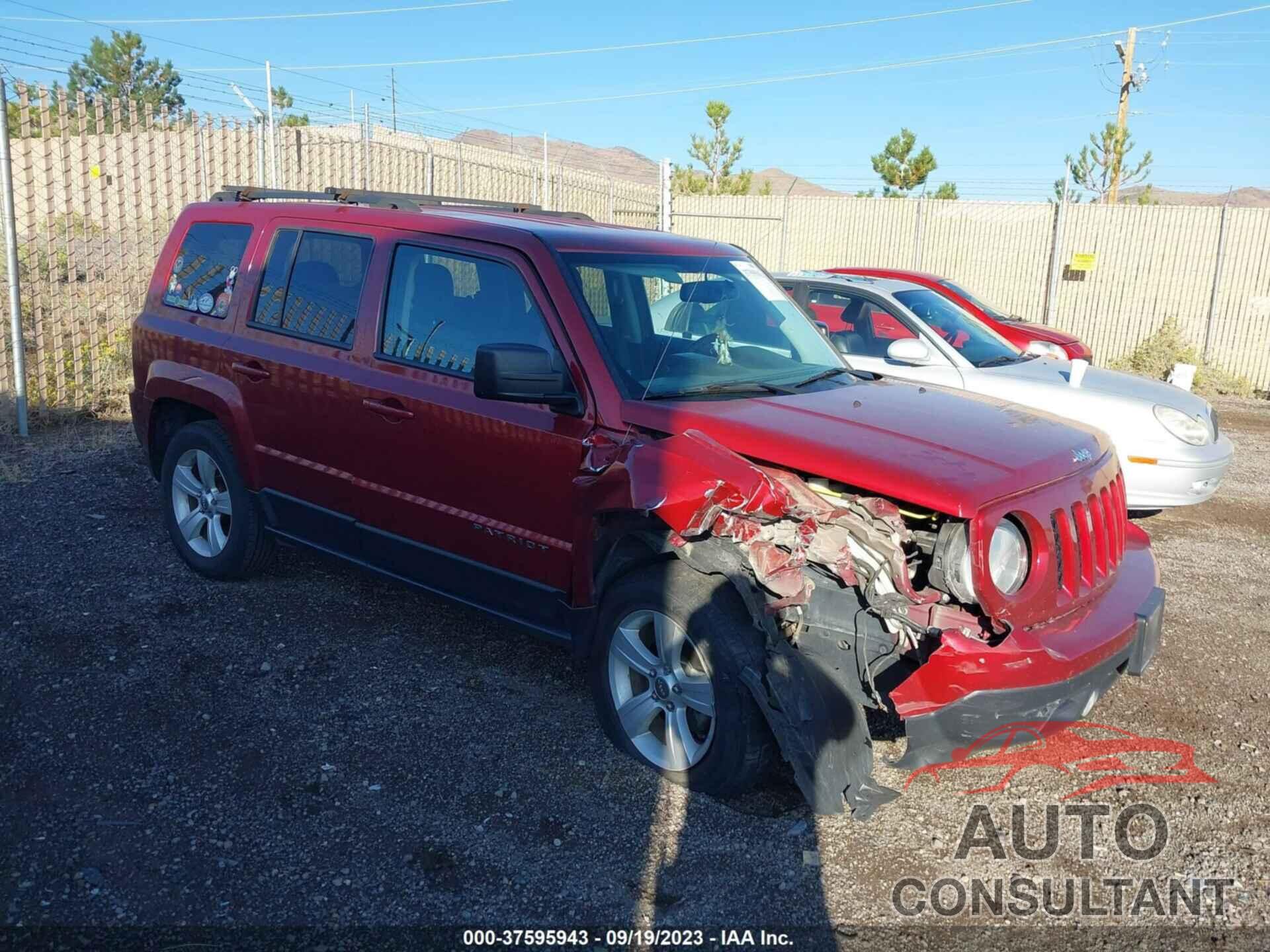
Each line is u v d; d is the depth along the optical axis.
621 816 3.64
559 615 4.15
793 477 3.61
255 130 10.72
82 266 8.85
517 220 4.80
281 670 4.60
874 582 3.39
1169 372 16.86
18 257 8.07
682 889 3.29
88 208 8.80
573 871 3.35
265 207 5.39
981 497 3.36
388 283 4.72
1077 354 11.47
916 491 3.40
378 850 3.40
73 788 3.64
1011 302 20.34
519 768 3.92
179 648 4.75
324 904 3.14
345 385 4.72
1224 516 8.35
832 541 3.46
